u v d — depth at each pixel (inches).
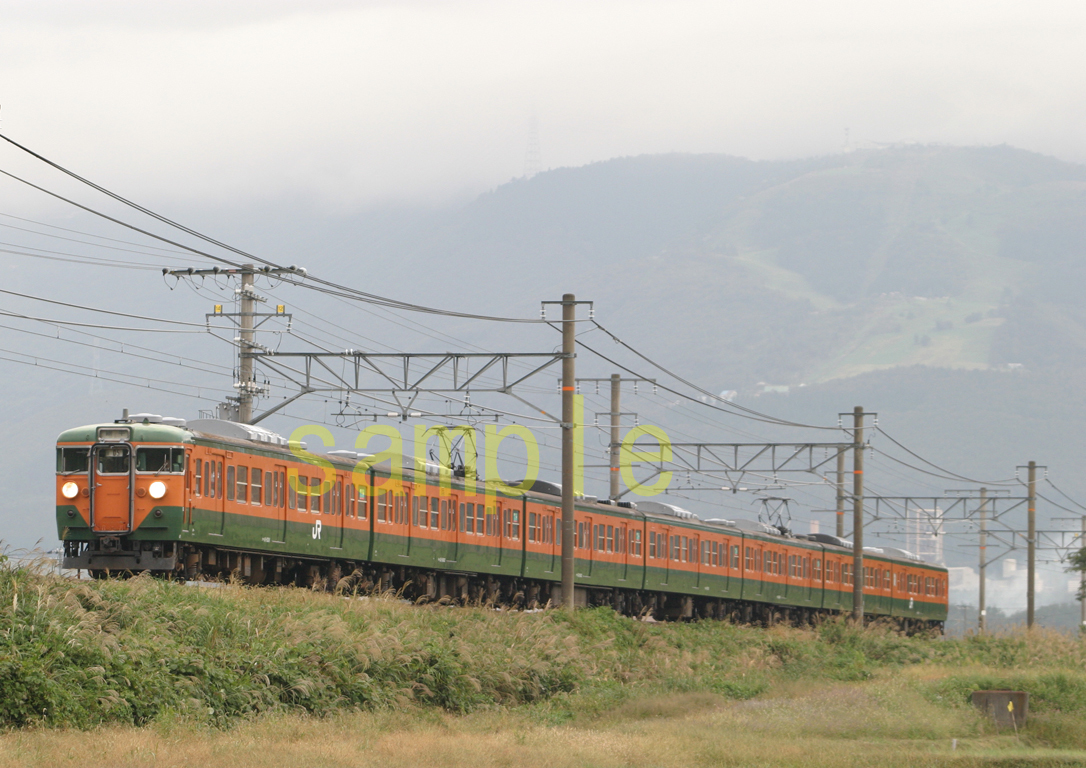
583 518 3206.2
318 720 1544.0
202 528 2113.7
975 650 3511.3
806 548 4303.6
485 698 1899.6
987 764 1476.4
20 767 1093.1
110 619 1556.3
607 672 2281.0
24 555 1601.9
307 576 2486.5
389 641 1847.9
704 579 3745.1
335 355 2596.0
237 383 2694.4
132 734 1263.5
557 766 1318.9
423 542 2723.9
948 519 5137.8
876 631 3634.4
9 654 1338.6
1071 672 2728.8
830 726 1775.3
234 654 1584.6
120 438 2071.9
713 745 1517.0
